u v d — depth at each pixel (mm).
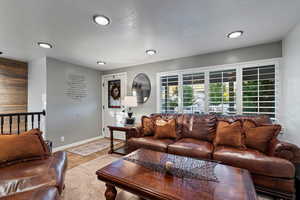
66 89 3514
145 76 3740
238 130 2020
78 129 3777
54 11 1553
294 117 2010
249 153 1757
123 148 3223
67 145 3488
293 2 1442
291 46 2059
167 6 1496
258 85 2537
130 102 3379
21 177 1271
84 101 3973
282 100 2340
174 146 2172
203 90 3027
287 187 1495
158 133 2566
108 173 1341
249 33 2123
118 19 1728
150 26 1902
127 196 1643
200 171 1337
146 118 2900
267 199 1583
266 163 1575
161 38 2270
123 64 3811
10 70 3223
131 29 1975
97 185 1868
